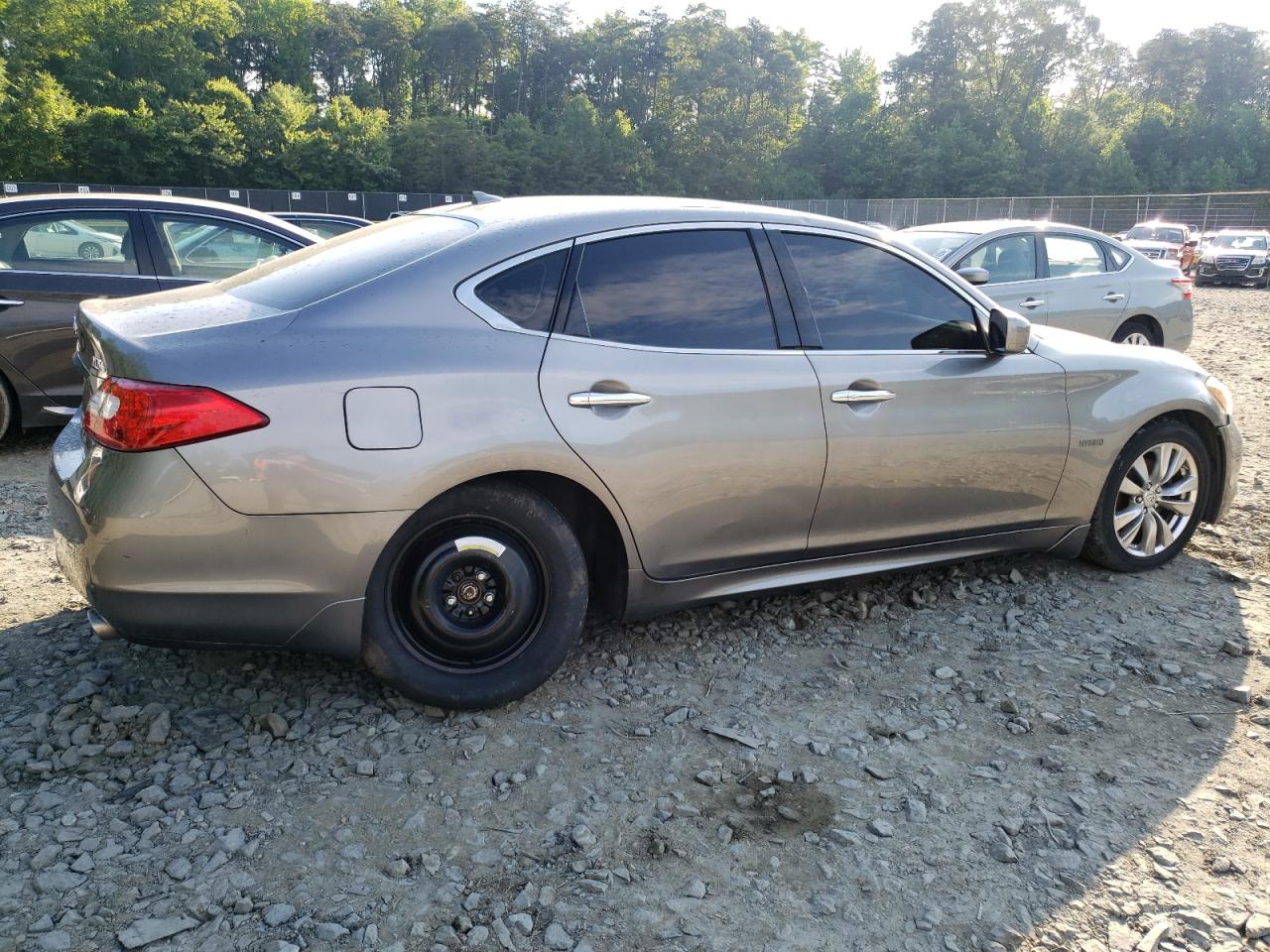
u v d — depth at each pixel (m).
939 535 3.79
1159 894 2.34
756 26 102.31
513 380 2.88
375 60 112.31
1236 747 2.99
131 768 2.72
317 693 3.15
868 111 102.00
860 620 3.84
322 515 2.66
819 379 3.38
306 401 2.63
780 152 100.00
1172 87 117.00
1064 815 2.63
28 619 3.62
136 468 2.54
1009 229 8.40
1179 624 3.87
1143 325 9.08
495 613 3.01
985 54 101.88
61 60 74.56
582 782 2.73
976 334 3.80
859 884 2.35
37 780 2.65
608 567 3.27
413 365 2.76
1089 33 101.44
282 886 2.29
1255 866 2.45
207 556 2.60
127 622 2.63
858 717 3.12
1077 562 4.49
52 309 5.93
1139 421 4.12
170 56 79.25
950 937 2.19
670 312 3.21
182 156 65.19
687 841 2.49
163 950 2.07
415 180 77.50
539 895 2.29
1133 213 46.53
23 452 6.11
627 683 3.29
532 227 3.10
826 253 3.58
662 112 100.81
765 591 3.52
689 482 3.18
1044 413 3.89
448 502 2.87
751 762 2.85
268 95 72.94
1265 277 27.03
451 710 3.04
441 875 2.34
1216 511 4.52
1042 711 3.17
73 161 61.91
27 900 2.20
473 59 113.69
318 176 69.56
